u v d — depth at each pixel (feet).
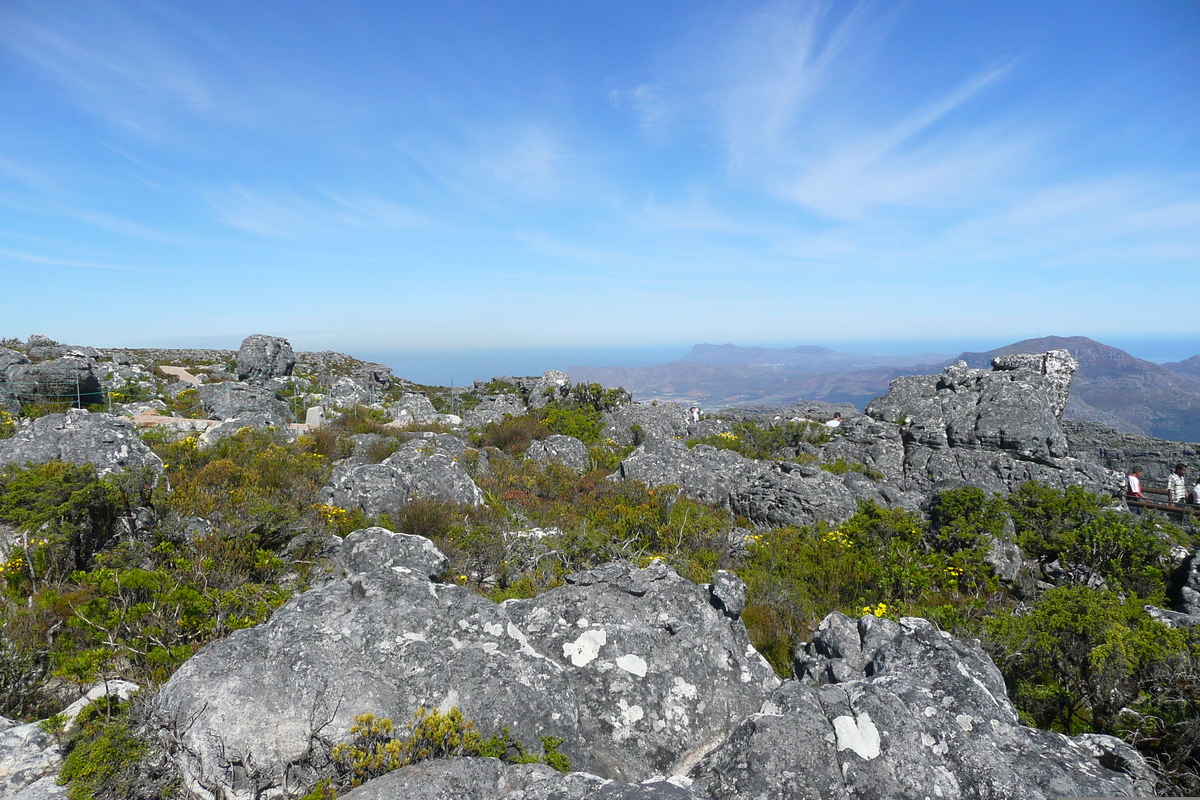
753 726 14.14
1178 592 33.50
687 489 54.90
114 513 27.78
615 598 21.38
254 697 14.49
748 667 20.58
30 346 145.38
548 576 29.99
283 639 15.99
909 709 14.51
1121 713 19.44
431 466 43.14
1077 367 82.53
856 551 34.76
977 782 13.32
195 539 25.68
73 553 25.82
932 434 67.77
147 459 39.22
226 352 211.61
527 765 13.83
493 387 165.78
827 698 14.83
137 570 20.76
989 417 65.36
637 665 18.92
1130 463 86.99
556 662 18.28
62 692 17.81
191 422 75.00
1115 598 24.49
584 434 77.97
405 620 16.97
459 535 33.71
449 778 12.51
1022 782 13.28
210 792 12.85
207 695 14.23
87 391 83.46
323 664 15.42
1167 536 37.68
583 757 16.22
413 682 15.56
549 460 63.98
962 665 17.78
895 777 13.07
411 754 13.62
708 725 18.40
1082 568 36.68
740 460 62.75
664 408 94.12
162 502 30.09
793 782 12.94
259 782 12.94
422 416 93.15
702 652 19.93
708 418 109.81
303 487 40.16
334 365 204.13
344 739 13.97
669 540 36.96
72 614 20.66
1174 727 18.06
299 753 13.57
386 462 43.98
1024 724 19.93
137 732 13.83
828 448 74.79
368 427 76.07
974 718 15.42
